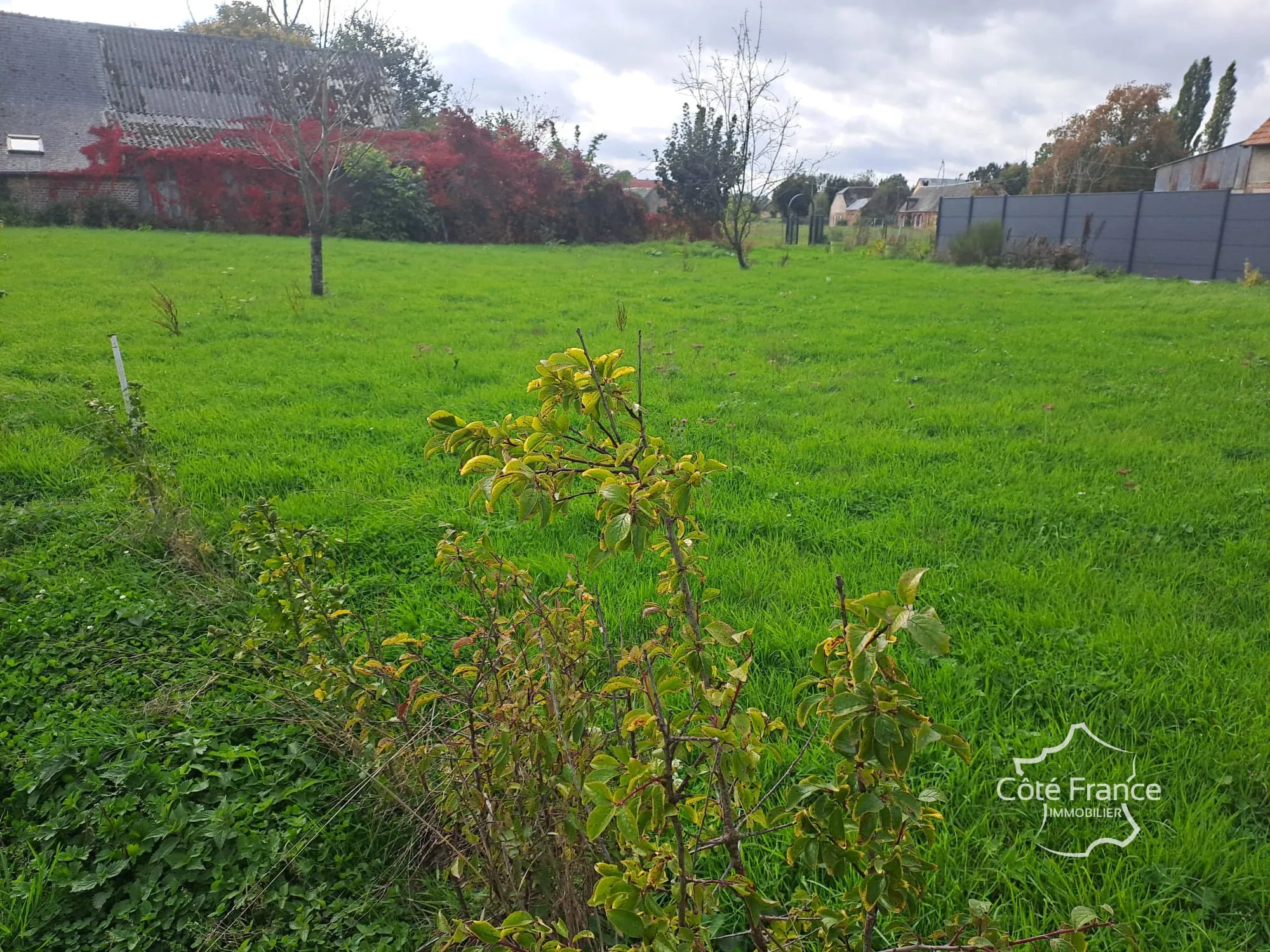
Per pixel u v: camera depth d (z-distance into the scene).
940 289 19.55
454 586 4.46
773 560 5.01
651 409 8.29
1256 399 8.48
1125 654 3.82
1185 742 3.27
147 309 13.17
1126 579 4.67
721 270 24.44
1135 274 25.64
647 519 1.66
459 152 36.22
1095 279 23.16
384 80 43.22
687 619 2.02
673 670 2.14
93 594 4.36
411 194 34.44
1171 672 3.72
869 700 1.44
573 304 15.85
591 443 2.04
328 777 3.14
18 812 2.97
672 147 40.28
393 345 11.30
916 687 3.70
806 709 1.70
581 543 5.14
